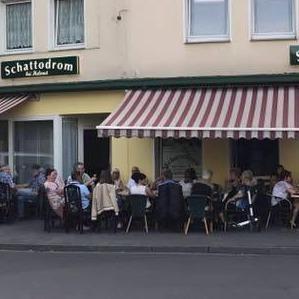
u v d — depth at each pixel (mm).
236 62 16234
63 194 14922
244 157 16594
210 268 10492
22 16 18422
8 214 16531
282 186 14867
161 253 12375
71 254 12375
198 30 16547
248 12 16156
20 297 8312
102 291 8633
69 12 17703
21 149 18500
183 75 16516
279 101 14961
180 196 14250
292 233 14031
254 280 9359
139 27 16812
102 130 14586
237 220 14938
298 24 15930
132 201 14406
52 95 17672
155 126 14312
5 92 18000
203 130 14000
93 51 17219
